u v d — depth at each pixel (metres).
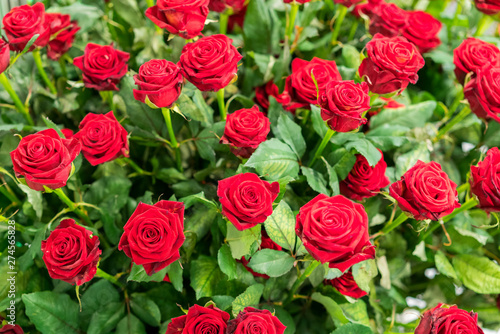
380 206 0.75
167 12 0.63
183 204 0.59
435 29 0.76
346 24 0.88
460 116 0.74
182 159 0.78
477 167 0.63
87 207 0.71
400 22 0.76
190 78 0.61
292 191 0.72
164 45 0.75
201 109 0.70
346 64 0.79
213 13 0.84
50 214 0.73
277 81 0.78
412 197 0.59
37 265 0.70
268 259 0.63
